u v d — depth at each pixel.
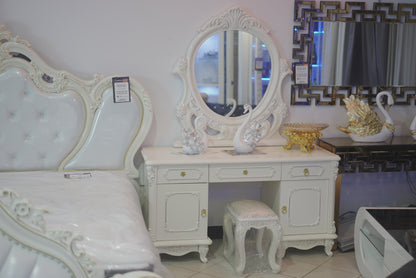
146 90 3.35
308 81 3.61
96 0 3.24
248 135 3.27
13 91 3.08
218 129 3.49
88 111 3.24
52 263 1.45
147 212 3.32
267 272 3.04
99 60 3.31
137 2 3.30
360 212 2.97
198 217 3.10
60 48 3.24
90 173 3.16
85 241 1.92
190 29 3.39
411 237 2.46
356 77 3.68
